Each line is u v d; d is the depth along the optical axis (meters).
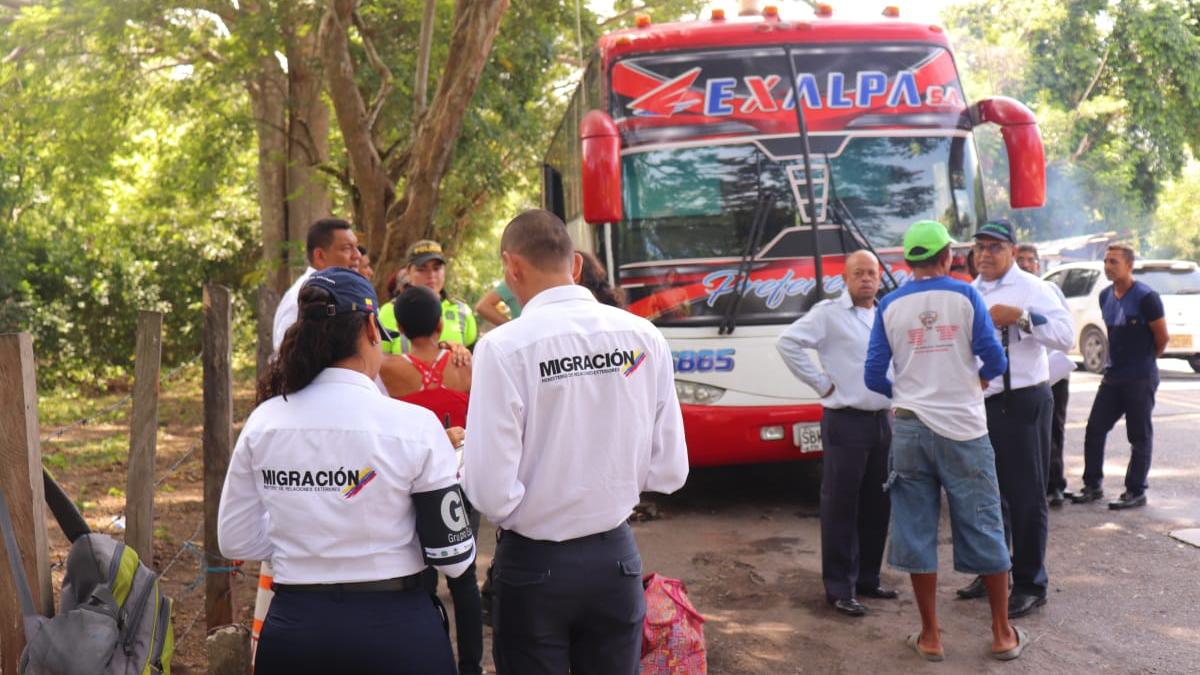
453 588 2.97
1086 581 6.20
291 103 18.30
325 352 2.73
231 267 26.05
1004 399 5.71
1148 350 7.74
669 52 8.05
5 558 3.11
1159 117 30.81
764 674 5.00
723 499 8.68
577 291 3.12
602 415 3.04
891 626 5.60
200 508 9.22
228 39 16.05
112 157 20.83
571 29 17.34
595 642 3.13
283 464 2.68
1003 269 5.90
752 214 7.89
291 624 2.66
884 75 8.09
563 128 12.34
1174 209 45.41
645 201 7.90
